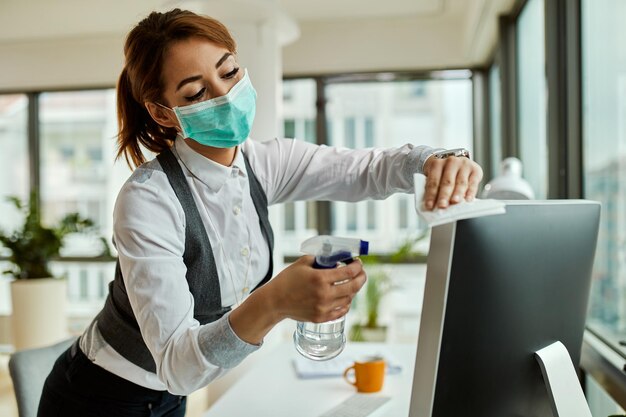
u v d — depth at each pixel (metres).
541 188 2.71
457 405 0.71
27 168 5.21
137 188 0.97
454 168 0.77
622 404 1.41
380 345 2.06
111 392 1.19
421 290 4.59
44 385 1.30
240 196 1.13
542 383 0.83
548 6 2.21
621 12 1.77
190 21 0.98
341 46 4.49
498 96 3.71
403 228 4.70
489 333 0.72
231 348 0.78
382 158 1.14
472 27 3.63
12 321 4.14
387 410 1.45
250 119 1.09
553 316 0.83
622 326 1.82
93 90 5.05
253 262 1.17
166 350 0.85
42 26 4.36
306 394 1.56
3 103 5.21
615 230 1.88
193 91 0.99
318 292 0.70
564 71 2.17
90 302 5.15
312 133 4.73
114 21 4.27
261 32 3.26
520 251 0.74
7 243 4.20
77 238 5.14
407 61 4.42
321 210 4.76
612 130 1.88
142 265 0.90
